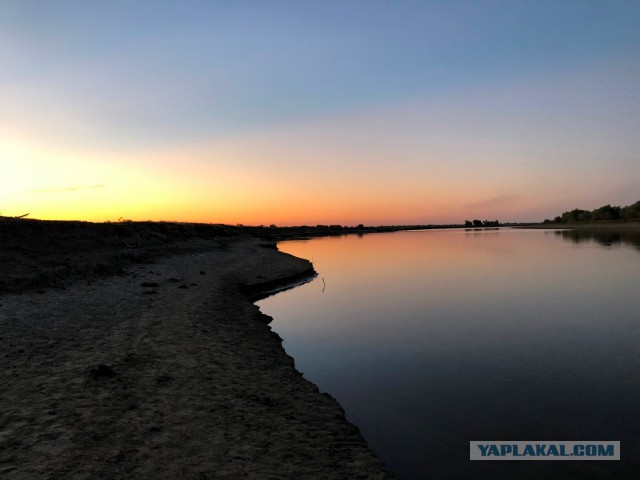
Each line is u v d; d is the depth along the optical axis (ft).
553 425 31.60
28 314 46.14
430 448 28.22
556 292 88.58
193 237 175.22
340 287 100.01
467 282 104.83
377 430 30.60
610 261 144.87
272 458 21.67
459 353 49.16
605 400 36.04
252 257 146.51
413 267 140.97
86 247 94.02
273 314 70.69
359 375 42.01
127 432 22.39
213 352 38.83
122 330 42.11
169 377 30.96
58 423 22.81
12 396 26.11
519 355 48.44
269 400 29.89
